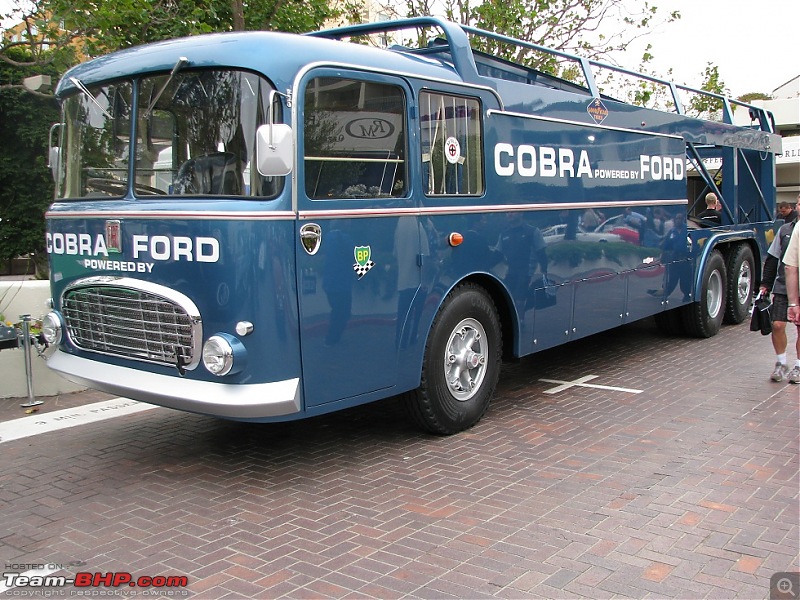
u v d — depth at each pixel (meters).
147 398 4.98
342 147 5.02
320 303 4.88
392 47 6.75
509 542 4.12
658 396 7.18
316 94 4.84
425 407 5.80
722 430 6.04
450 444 5.87
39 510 4.71
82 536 4.33
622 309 8.19
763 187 12.26
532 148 6.68
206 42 4.90
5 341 7.10
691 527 4.26
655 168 8.69
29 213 15.31
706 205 11.23
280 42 4.77
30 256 15.86
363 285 5.15
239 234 4.55
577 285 7.38
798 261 7.04
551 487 4.91
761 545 4.03
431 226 5.64
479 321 6.22
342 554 4.03
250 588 3.69
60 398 7.57
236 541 4.22
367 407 7.03
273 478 5.21
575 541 4.12
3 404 7.34
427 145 5.65
